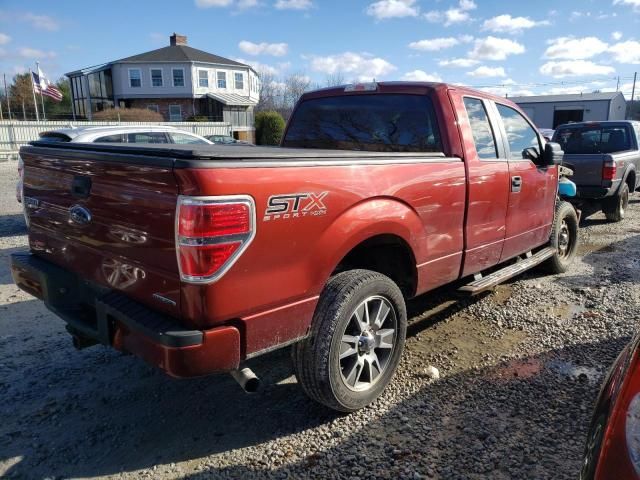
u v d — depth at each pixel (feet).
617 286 18.65
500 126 15.24
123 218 8.87
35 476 9.14
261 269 8.54
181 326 8.20
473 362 13.10
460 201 12.94
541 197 17.22
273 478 9.04
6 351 13.92
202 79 158.40
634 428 5.33
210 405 11.39
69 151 9.90
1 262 22.71
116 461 9.55
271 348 9.05
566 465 9.18
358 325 10.53
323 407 11.19
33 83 119.65
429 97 13.46
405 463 9.32
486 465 9.23
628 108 204.13
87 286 10.52
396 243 11.62
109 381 12.41
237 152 8.77
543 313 16.22
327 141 15.58
